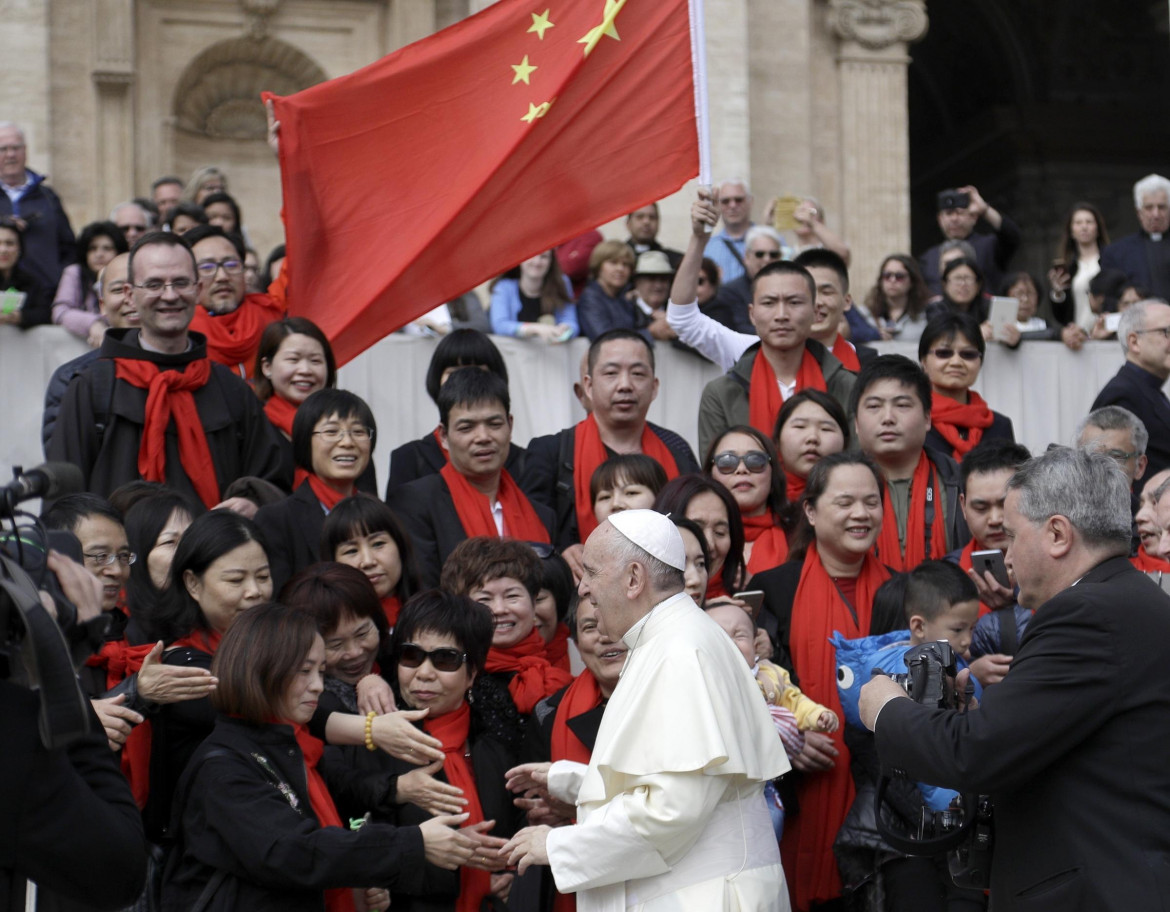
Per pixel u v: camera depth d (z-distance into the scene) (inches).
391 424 379.6
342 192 321.7
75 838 138.3
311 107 322.7
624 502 273.7
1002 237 506.0
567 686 236.1
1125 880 170.4
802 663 253.8
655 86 323.9
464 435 283.7
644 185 324.2
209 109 717.3
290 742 203.3
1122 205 1161.4
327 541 250.1
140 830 146.3
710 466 289.1
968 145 1202.0
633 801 184.2
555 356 394.0
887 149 775.1
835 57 776.9
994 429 340.8
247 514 263.1
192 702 215.5
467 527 281.0
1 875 137.9
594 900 190.9
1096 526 183.0
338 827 198.1
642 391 301.3
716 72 692.7
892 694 194.7
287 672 199.8
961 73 1198.9
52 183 665.0
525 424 390.9
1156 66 1158.3
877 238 772.0
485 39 323.9
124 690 200.2
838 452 280.7
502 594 243.1
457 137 322.7
